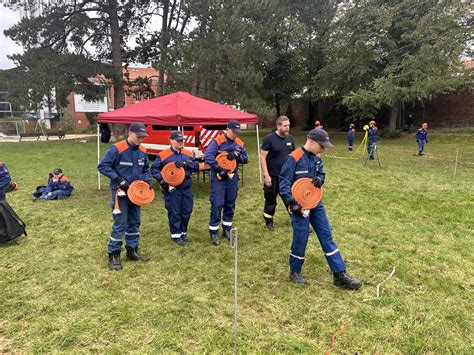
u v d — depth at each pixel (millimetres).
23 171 11734
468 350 2799
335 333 3023
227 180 5121
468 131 21766
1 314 3318
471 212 6602
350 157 15078
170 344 2867
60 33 20484
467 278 4016
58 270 4270
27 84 17625
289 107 36938
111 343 2895
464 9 12875
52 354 2762
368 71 21672
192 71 16078
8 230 5086
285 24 24219
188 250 4902
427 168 12031
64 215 6680
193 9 15844
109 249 4309
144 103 9016
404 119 27531
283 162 5352
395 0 20781
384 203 7379
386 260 4500
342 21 21125
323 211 3744
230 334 2996
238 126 5023
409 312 3316
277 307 3418
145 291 3748
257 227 5930
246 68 17188
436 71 14664
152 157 10812
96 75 19797
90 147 19547
